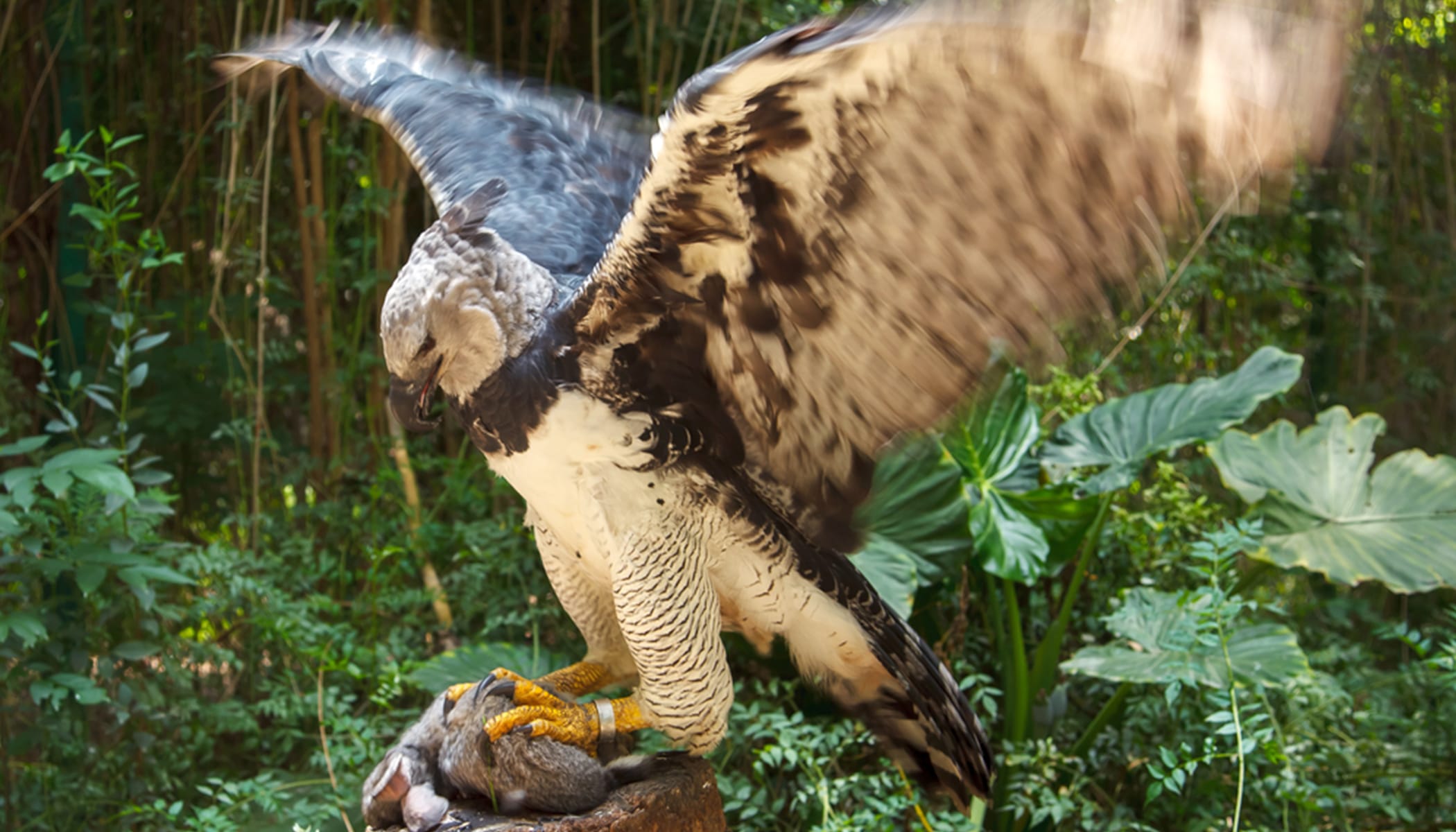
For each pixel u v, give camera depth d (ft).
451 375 6.90
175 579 11.53
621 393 6.83
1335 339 20.70
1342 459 13.89
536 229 7.78
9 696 12.21
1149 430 13.64
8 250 15.81
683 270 6.41
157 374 16.51
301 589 14.79
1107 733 12.98
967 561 12.98
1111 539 14.42
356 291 17.16
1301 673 10.62
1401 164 20.54
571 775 7.10
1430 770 12.67
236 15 16.53
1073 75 4.73
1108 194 5.16
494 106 9.23
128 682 12.30
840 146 5.44
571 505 7.14
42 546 11.70
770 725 11.27
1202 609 10.78
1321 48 4.27
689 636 7.20
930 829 9.96
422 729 7.59
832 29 4.89
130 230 16.80
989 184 5.35
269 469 16.93
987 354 6.06
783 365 6.70
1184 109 4.65
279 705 12.45
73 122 16.35
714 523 7.25
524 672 11.89
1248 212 4.86
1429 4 20.31
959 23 4.60
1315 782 12.07
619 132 9.61
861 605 7.73
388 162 16.47
